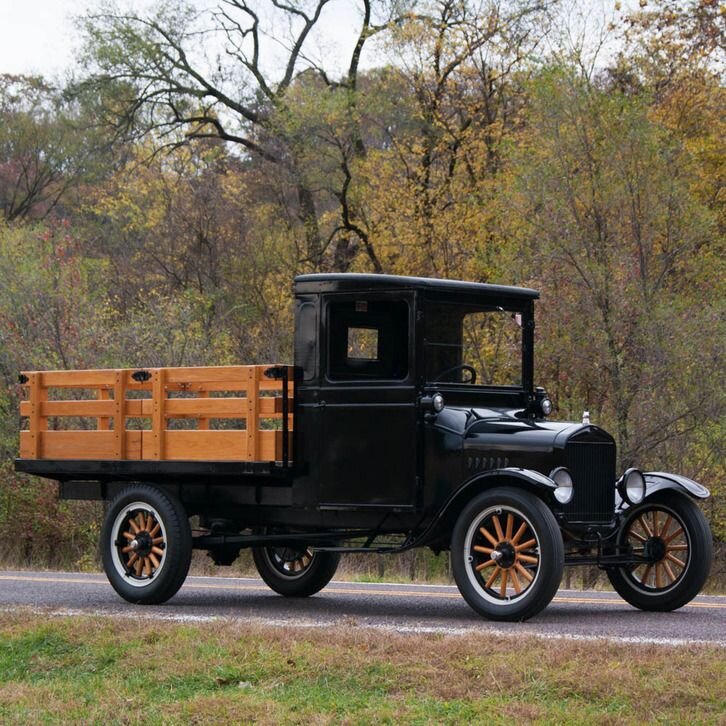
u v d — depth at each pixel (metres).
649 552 11.12
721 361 20.22
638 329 20.86
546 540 9.80
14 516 22.56
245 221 38.22
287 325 34.56
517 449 10.46
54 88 41.41
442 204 32.38
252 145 38.38
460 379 11.17
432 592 13.16
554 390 21.64
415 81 34.09
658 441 20.38
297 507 11.35
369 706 6.93
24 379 12.91
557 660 7.55
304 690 7.36
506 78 33.56
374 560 18.73
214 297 34.97
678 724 6.33
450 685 7.20
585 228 22.31
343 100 34.16
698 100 28.98
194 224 38.22
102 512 21.89
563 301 21.39
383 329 10.97
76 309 24.81
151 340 24.50
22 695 7.62
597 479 10.68
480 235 29.52
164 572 11.66
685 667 7.34
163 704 7.22
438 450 10.69
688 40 30.52
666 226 22.50
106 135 41.31
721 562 20.22
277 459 11.17
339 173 35.00
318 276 11.23
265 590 13.37
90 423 20.73
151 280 37.56
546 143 23.00
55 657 8.59
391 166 34.19
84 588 13.52
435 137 34.06
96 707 7.25
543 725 6.36
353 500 11.00
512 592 11.06
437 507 10.68
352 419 11.02
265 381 11.40
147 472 11.97
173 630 8.96
